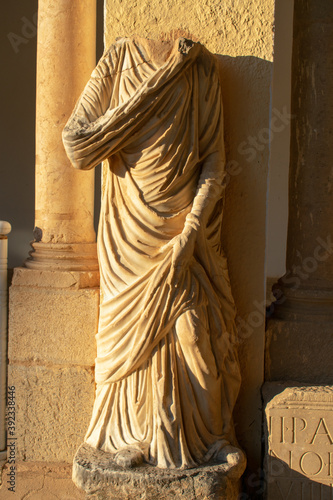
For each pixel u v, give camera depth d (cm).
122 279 257
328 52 290
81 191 325
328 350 283
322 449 260
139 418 250
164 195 253
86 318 302
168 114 249
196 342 247
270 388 275
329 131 293
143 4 277
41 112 321
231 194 280
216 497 231
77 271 309
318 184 295
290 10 494
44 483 302
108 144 250
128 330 254
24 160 567
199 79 256
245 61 274
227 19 274
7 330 330
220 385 259
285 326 285
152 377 248
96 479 236
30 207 569
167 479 231
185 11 275
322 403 260
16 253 570
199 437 248
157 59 256
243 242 280
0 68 561
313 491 261
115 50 261
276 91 502
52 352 307
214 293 259
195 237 247
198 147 257
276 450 262
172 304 248
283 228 512
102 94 258
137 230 254
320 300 291
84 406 304
